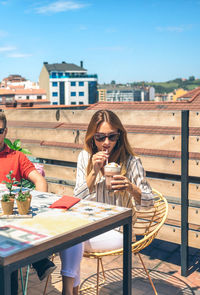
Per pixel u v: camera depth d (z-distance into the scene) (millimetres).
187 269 3281
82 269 3373
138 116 3621
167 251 3777
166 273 3307
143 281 3146
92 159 2426
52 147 4262
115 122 2480
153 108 5242
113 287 3037
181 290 2990
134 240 2549
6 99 90812
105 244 2361
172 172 3322
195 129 3189
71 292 2199
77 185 2562
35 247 1367
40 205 1960
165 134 3352
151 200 2455
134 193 2389
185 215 3213
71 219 1688
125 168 2545
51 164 4281
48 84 107688
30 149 4527
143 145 3510
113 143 2498
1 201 1753
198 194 3168
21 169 2996
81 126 4113
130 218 1900
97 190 2576
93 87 110938
